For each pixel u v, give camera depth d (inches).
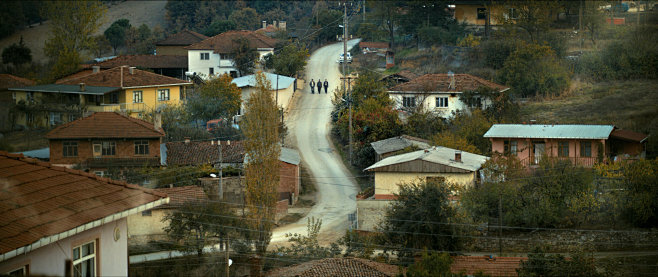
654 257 1285.7
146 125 1779.0
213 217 1375.5
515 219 1446.9
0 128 1519.4
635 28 2844.5
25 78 1582.2
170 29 4360.2
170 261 1272.1
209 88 2492.6
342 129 2337.6
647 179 1433.3
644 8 3090.6
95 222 494.9
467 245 1391.5
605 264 1200.2
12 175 532.7
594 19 2920.8
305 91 3080.7
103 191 552.7
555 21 3097.9
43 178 544.7
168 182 1678.2
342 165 2187.5
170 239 1374.3
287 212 1763.0
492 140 1823.3
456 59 3019.2
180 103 2437.3
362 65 3376.0
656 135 1841.8
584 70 2691.9
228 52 3186.5
